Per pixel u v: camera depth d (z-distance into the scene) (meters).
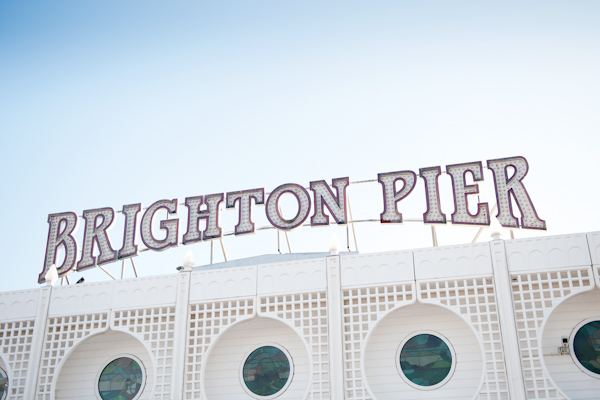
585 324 18.25
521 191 21.77
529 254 18.33
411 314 19.62
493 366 17.72
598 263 17.72
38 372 21.02
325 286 19.69
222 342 20.89
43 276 24.53
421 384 18.83
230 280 20.59
